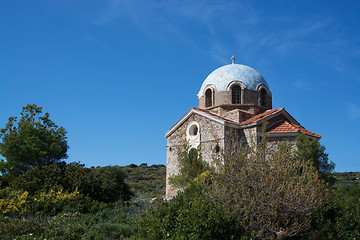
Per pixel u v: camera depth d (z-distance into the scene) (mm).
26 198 20859
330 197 16016
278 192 13516
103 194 24719
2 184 29625
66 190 22797
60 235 15234
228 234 13023
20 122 30125
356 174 54250
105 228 16109
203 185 16469
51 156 29812
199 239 12516
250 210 13531
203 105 32156
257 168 14539
